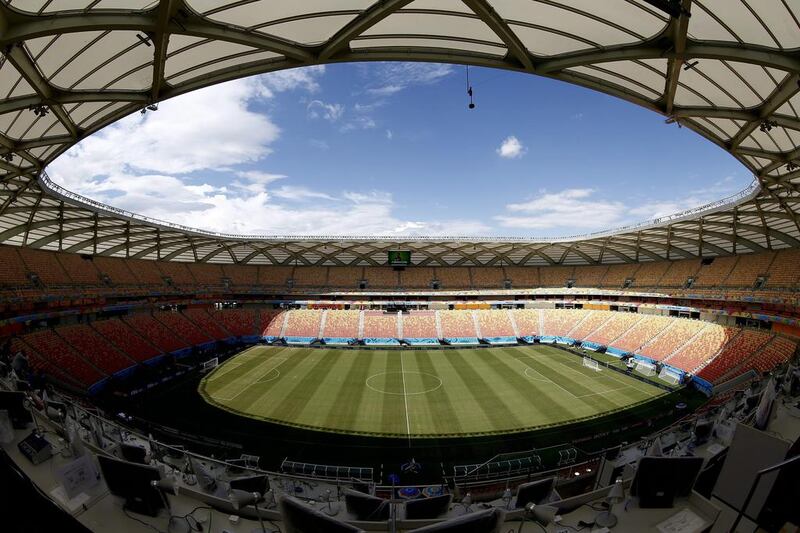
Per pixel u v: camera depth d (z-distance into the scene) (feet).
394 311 240.94
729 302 164.86
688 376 141.08
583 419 110.42
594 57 50.19
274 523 23.86
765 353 130.82
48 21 36.88
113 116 66.49
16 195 100.83
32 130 64.75
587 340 204.85
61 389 112.98
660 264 213.46
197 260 231.09
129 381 138.10
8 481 11.64
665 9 34.99
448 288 250.98
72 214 131.13
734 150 77.41
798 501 20.89
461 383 142.31
